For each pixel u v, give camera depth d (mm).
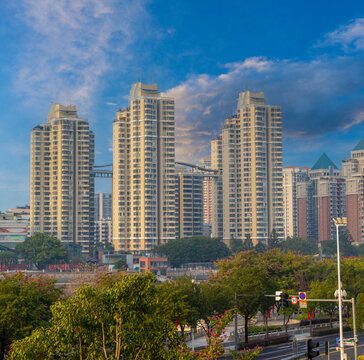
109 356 41469
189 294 91188
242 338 108750
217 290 96188
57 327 40938
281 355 89125
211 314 93812
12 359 41375
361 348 95625
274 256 149000
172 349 44250
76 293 43938
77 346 42594
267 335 107312
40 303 77562
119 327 40531
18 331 70125
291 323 132375
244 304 99062
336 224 64125
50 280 83375
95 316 40750
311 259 160500
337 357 85500
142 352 41719
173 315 78188
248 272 108125
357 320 99000
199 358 45938
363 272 147125
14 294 74250
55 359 43406
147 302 41594
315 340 107312
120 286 40812
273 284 110938
